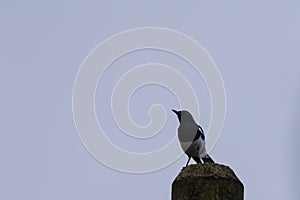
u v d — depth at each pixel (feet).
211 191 35.27
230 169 36.60
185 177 35.83
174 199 36.04
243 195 36.60
